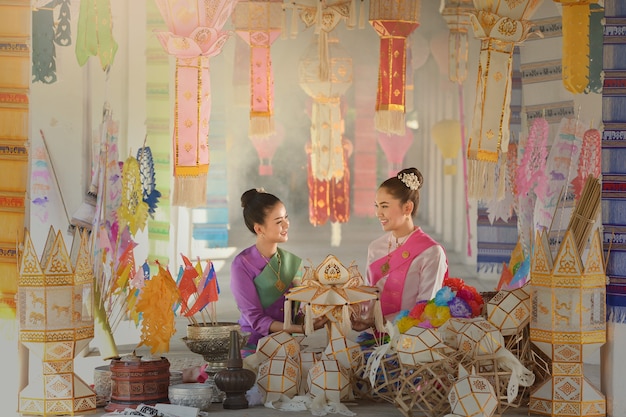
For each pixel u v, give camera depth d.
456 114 10.45
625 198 4.66
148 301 4.84
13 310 4.87
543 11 6.97
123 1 7.65
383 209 5.33
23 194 4.89
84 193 6.89
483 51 5.48
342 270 5.05
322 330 7.12
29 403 4.73
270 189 10.25
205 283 5.11
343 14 7.37
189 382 5.12
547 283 4.64
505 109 5.53
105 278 5.79
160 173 7.74
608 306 4.67
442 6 8.98
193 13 5.88
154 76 7.73
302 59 8.95
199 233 9.32
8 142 4.90
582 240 4.80
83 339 4.80
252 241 10.01
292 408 4.71
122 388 4.68
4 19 4.90
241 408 4.73
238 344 4.77
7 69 4.89
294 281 5.33
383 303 5.30
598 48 6.60
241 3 7.50
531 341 4.73
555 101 6.89
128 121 7.66
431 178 11.11
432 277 5.21
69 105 6.94
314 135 9.12
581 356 4.61
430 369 4.48
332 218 10.17
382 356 4.66
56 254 4.71
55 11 6.95
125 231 6.33
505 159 5.59
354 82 10.46
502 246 7.75
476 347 4.57
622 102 4.68
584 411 4.59
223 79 9.53
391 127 6.99
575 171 6.34
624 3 4.68
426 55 10.05
